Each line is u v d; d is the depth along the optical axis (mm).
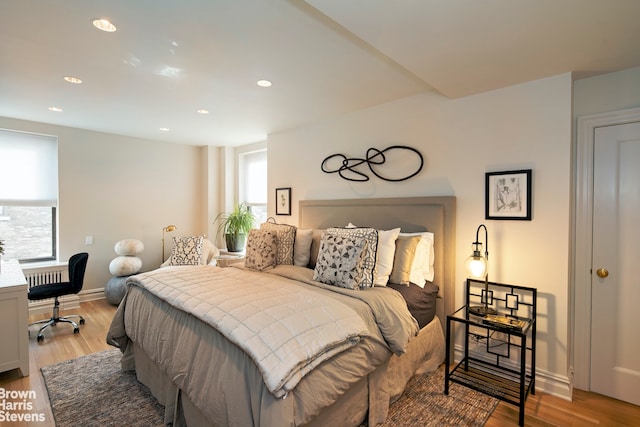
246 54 2232
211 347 1733
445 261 2852
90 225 4668
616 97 2309
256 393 1464
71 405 2252
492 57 2072
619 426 2057
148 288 2363
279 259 3111
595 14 1589
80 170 4559
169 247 5488
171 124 4180
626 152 2293
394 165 3252
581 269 2469
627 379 2311
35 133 4188
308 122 3996
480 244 2496
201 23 1856
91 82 2762
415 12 1573
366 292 2258
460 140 2834
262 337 1557
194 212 5773
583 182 2438
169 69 2486
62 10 1731
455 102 2861
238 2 1657
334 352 1661
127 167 4996
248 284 2281
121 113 3689
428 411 2176
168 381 2096
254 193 5504
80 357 2977
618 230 2336
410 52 1995
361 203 3441
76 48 2164
